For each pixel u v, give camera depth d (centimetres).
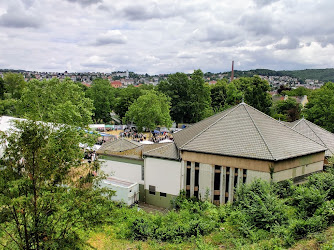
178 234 1645
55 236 952
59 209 923
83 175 1058
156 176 2861
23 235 919
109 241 1611
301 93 11362
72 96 4003
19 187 886
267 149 2347
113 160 3147
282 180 2355
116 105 10131
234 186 2470
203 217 1967
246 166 2381
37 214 902
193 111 8719
